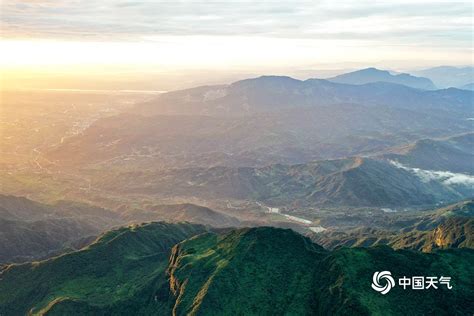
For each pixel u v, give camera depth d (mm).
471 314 174625
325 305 184375
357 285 185125
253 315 190250
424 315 173250
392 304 176000
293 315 187000
